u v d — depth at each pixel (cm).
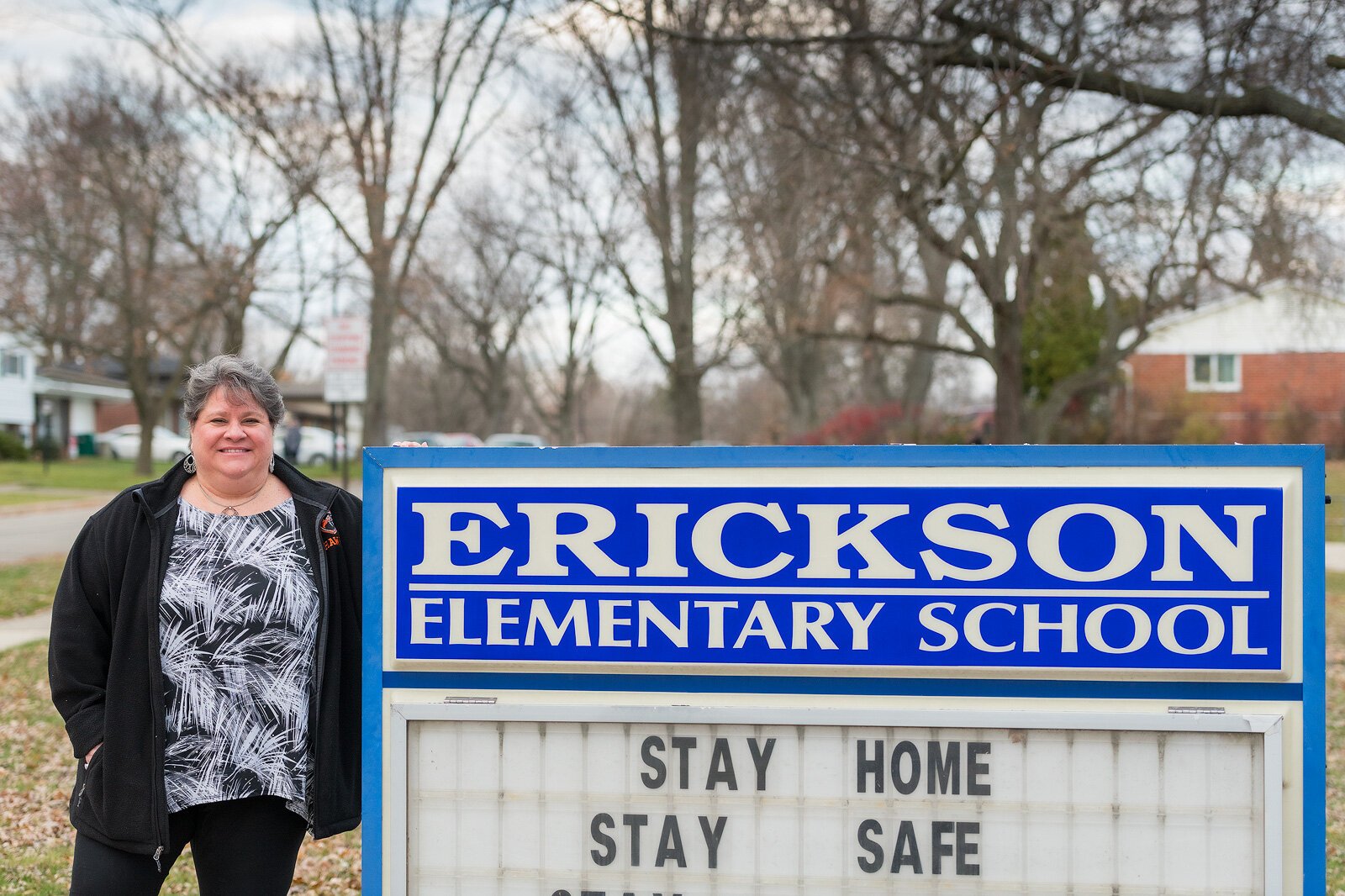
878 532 284
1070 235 1388
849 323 2528
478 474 290
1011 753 284
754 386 6631
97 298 3416
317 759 301
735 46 1191
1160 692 280
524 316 5047
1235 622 277
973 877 285
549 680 290
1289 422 3203
